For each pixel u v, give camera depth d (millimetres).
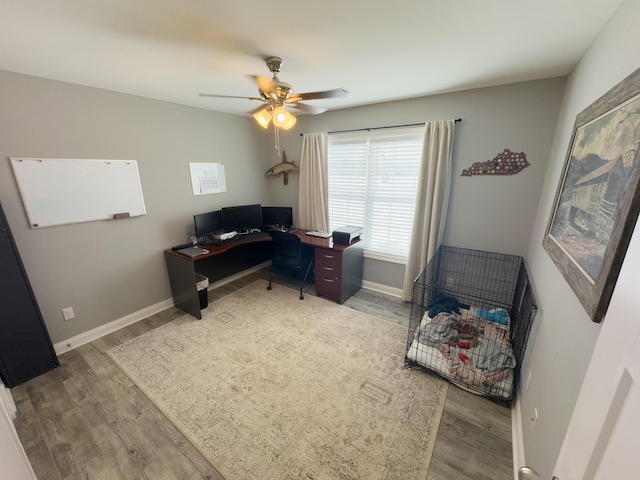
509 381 1907
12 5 1196
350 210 3693
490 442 1626
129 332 2734
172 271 3092
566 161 1599
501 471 1468
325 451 1572
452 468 1483
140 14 1304
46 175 2203
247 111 3461
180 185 3164
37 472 1475
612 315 529
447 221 2957
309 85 2432
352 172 3557
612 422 467
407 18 1360
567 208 1409
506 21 1384
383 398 1931
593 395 547
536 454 1273
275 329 2770
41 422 1757
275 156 4164
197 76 2170
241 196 3938
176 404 1888
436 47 1680
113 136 2549
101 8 1245
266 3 1227
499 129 2496
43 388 2031
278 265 4148
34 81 2078
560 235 1445
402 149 3135
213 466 1499
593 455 504
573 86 1890
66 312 2447
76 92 2285
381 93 2695
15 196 2086
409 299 3311
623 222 761
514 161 2486
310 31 1482
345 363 2275
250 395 1958
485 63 1928
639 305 434
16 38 1488
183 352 2424
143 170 2809
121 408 1859
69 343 2482
